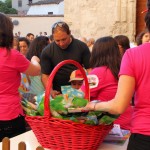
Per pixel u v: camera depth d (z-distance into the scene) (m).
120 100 2.49
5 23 3.45
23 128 3.60
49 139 2.83
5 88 3.44
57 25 4.75
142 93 2.50
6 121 3.43
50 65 4.92
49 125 2.77
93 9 19.88
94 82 3.30
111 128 2.95
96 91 3.30
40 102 2.85
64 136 2.76
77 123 2.72
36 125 2.86
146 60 2.50
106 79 3.31
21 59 3.48
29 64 3.55
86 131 2.74
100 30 19.77
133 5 19.05
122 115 3.38
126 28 19.20
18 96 3.55
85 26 20.12
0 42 3.43
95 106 2.64
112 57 3.39
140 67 2.50
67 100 2.73
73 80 3.75
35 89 4.68
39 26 31.88
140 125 2.48
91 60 3.52
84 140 2.76
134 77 2.51
